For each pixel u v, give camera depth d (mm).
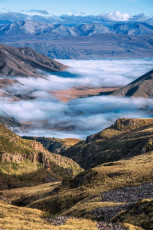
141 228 38594
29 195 94875
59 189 86750
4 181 125062
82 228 38219
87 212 50594
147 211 41375
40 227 38625
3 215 44688
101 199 58906
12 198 101500
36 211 52906
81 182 81812
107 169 82750
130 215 42750
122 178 70188
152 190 55844
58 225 42031
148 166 75125
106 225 40312
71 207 63375
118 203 52250
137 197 54781
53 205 72938
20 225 38406
